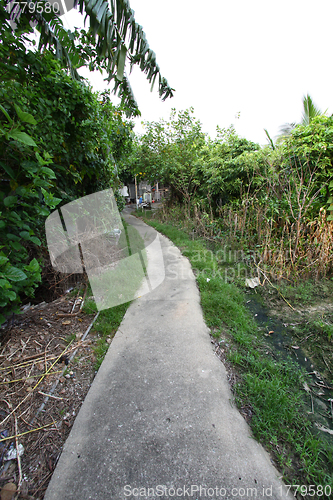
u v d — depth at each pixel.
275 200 4.10
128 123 5.57
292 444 1.21
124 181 14.77
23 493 0.97
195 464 1.08
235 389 1.51
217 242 4.94
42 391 1.46
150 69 2.22
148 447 1.16
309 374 1.71
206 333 2.09
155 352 1.82
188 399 1.42
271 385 1.51
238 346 1.96
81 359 1.75
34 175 1.65
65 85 2.24
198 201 6.99
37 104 2.04
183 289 2.92
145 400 1.42
